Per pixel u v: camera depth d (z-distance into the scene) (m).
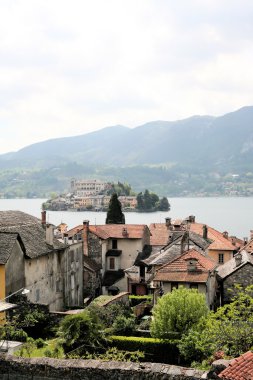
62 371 16.52
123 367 16.14
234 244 85.56
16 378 16.91
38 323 42.34
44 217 69.25
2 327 34.78
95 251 81.44
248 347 27.39
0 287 44.28
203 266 49.12
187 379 15.32
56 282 58.22
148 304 58.56
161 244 90.19
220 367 14.84
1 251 45.19
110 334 40.84
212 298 50.16
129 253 85.06
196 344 31.95
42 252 52.78
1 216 61.69
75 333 35.09
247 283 52.12
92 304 47.16
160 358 38.28
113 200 116.06
